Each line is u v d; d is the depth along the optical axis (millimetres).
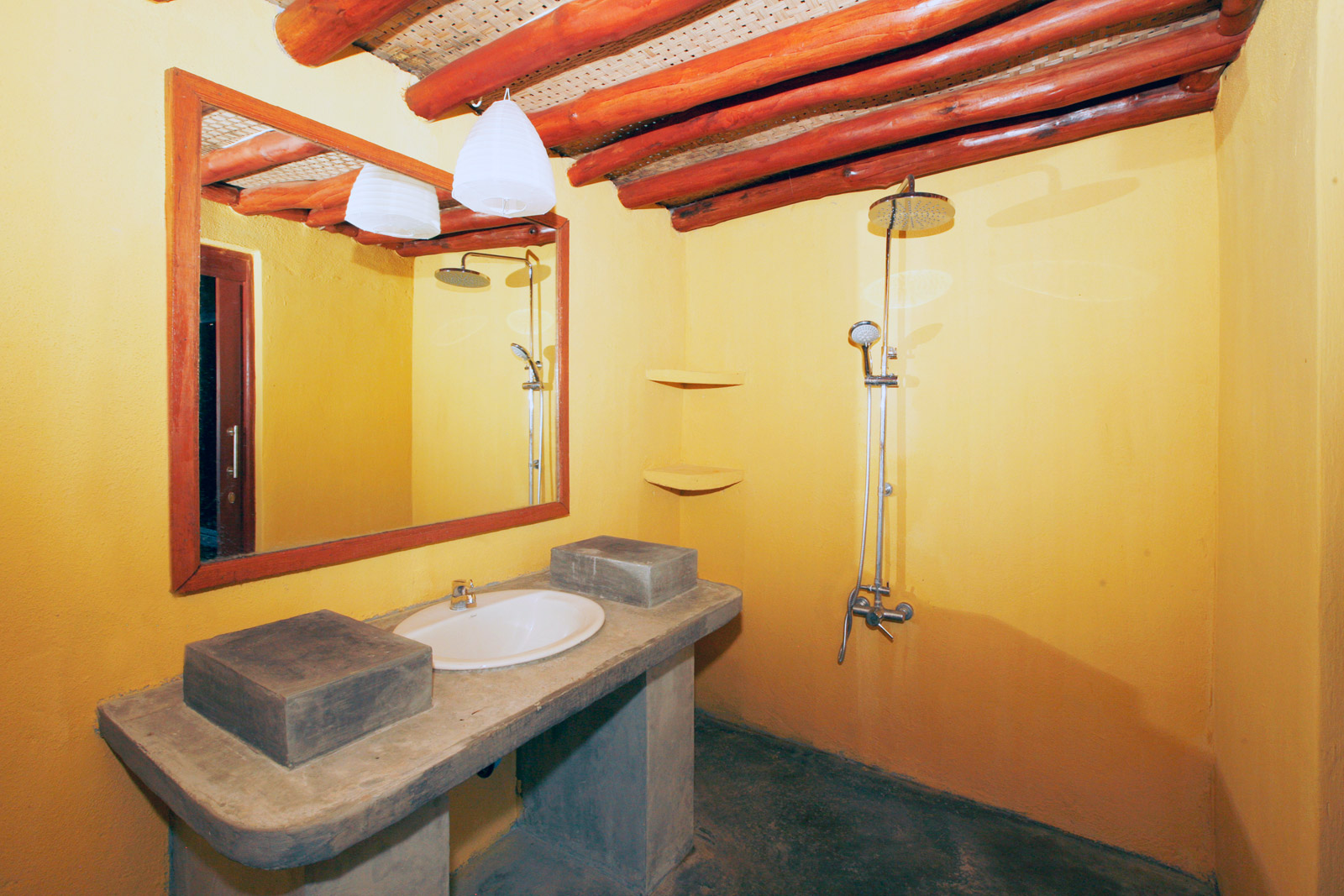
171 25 1111
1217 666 1602
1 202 934
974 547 1970
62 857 1031
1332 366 1002
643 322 2336
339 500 1409
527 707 1087
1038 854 1771
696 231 2521
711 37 1372
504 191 1247
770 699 2420
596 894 1635
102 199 1034
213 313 1187
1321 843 1022
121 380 1065
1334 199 991
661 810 1668
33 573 983
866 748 2209
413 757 927
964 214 1942
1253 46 1289
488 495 1761
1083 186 1760
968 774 2014
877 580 2072
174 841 1167
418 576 1587
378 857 1061
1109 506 1759
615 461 2225
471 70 1381
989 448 1930
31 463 977
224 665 985
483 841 1812
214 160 1179
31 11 958
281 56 1273
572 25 1234
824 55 1297
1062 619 1840
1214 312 1603
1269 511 1231
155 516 1116
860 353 2148
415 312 1567
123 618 1086
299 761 898
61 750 1023
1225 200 1517
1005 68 1519
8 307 948
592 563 1706
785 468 2336
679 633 1483
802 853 1781
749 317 2398
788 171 2172
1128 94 1629
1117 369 1732
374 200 1452
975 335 1938
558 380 1958
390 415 1515
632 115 1546
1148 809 1739
